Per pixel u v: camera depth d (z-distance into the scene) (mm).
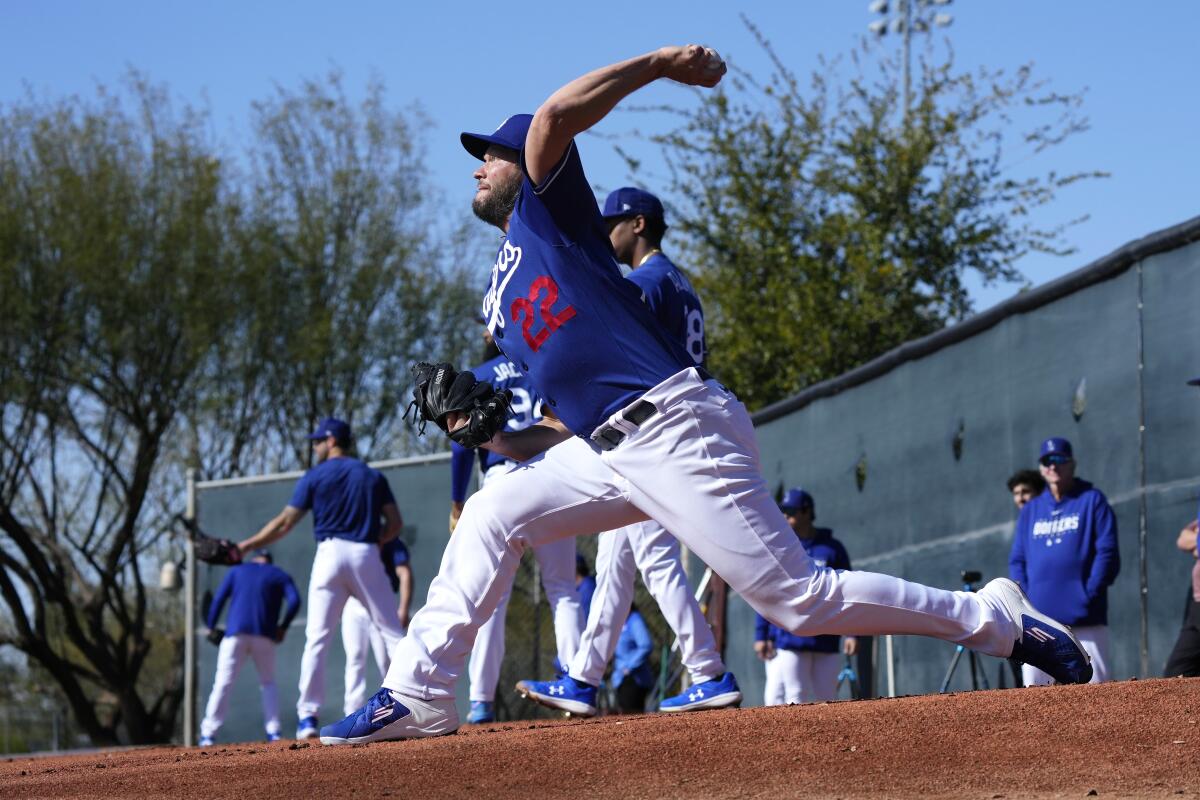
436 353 48156
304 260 45625
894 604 7242
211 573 24312
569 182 6871
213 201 43281
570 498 7641
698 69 6602
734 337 36906
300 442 45812
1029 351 15820
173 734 44250
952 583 16844
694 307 9789
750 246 37969
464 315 48094
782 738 6180
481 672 13625
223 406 43750
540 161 6801
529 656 20797
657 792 5637
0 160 41438
